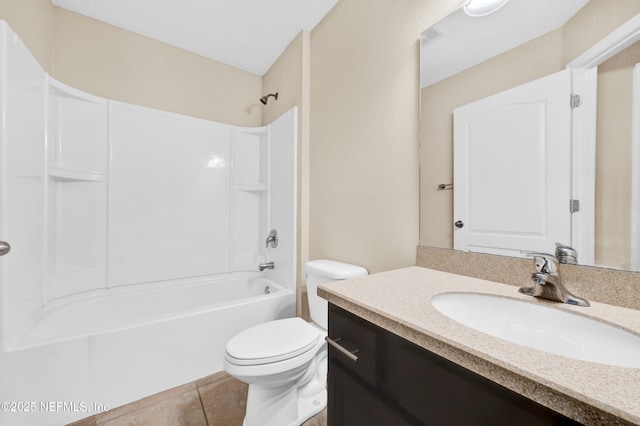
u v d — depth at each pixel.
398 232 1.26
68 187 1.73
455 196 1.02
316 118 1.86
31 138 1.27
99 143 1.83
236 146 2.46
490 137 0.92
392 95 1.28
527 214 0.84
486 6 0.94
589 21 0.72
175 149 2.14
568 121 0.75
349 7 1.55
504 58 0.89
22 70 1.18
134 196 1.97
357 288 0.81
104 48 1.91
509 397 0.42
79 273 1.73
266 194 2.39
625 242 0.67
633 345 0.54
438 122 1.08
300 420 1.22
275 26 1.91
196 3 1.72
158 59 2.12
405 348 0.58
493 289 0.81
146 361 1.41
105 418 1.25
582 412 0.34
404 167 1.23
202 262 2.27
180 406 1.34
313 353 1.19
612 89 0.68
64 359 1.19
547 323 0.68
